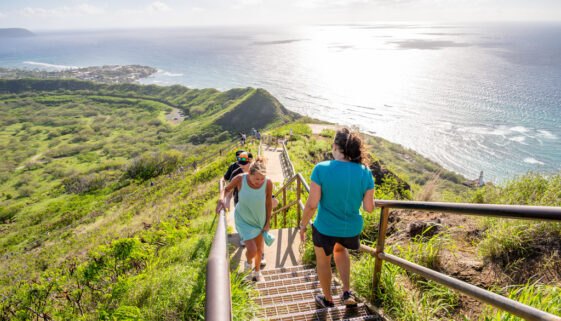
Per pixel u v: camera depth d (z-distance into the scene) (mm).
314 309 2770
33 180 103188
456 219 3852
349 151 2275
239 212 3379
